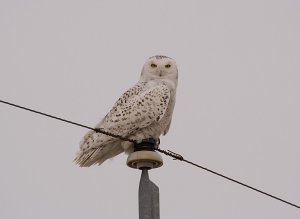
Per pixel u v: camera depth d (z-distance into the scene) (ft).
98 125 43.86
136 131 43.32
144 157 34.06
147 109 43.19
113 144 43.11
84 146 42.73
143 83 45.34
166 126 44.98
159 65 45.29
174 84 45.37
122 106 43.91
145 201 31.73
